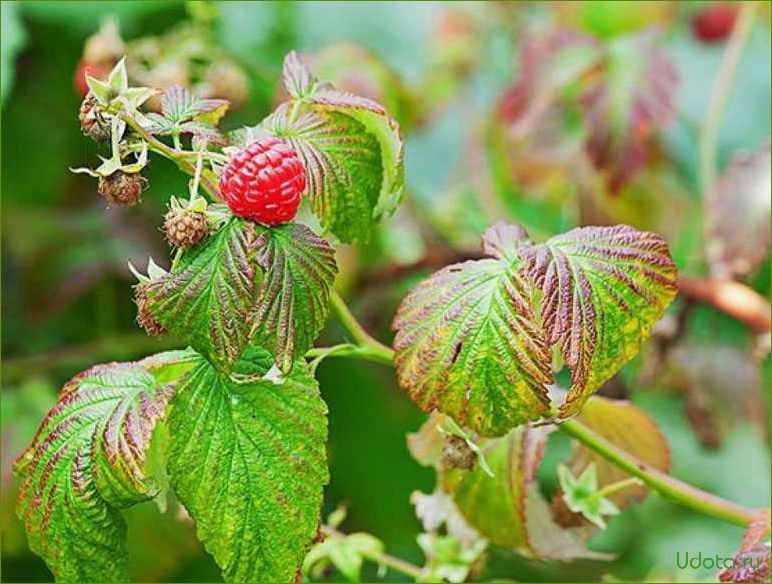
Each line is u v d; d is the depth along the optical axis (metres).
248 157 0.45
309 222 0.54
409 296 0.48
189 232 0.45
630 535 0.76
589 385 0.46
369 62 0.75
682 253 0.77
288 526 0.46
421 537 0.59
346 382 0.79
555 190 0.78
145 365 0.48
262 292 0.45
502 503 0.56
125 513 0.70
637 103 0.72
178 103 0.47
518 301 0.47
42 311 0.79
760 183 0.69
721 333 0.76
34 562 0.72
